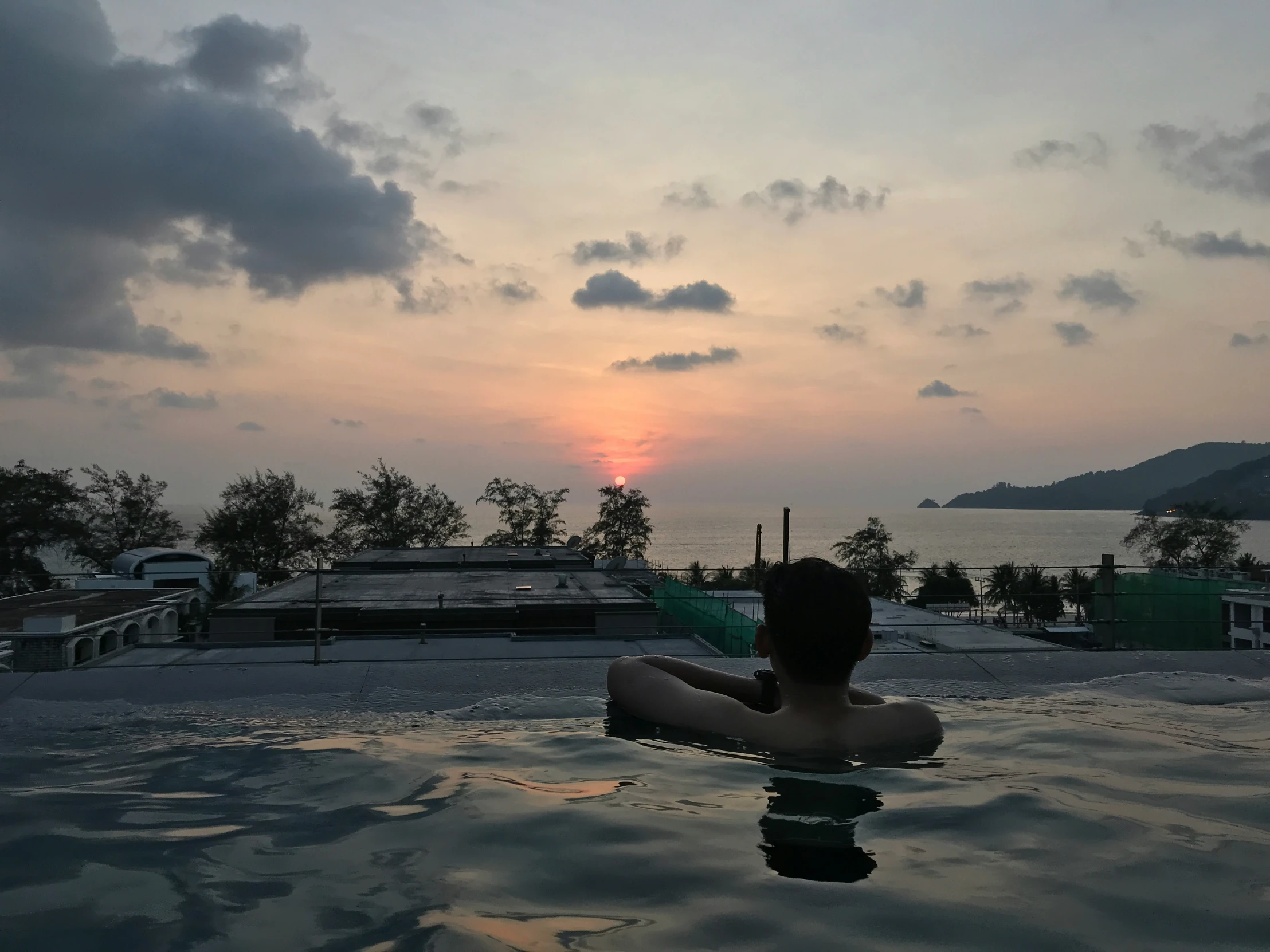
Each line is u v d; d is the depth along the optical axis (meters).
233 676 4.32
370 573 35.78
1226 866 1.70
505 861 1.71
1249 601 33.69
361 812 2.03
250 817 2.00
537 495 67.06
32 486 61.41
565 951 1.29
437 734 2.97
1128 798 2.19
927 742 2.83
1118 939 1.36
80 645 25.86
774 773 2.42
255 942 1.32
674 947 1.32
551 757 2.61
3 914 1.42
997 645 22.70
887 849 1.80
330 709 3.70
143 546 61.41
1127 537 88.69
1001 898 1.53
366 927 1.38
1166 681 4.43
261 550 58.78
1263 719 3.41
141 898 1.50
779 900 1.52
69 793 2.19
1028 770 2.48
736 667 4.85
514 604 23.86
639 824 1.95
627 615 23.38
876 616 30.70
